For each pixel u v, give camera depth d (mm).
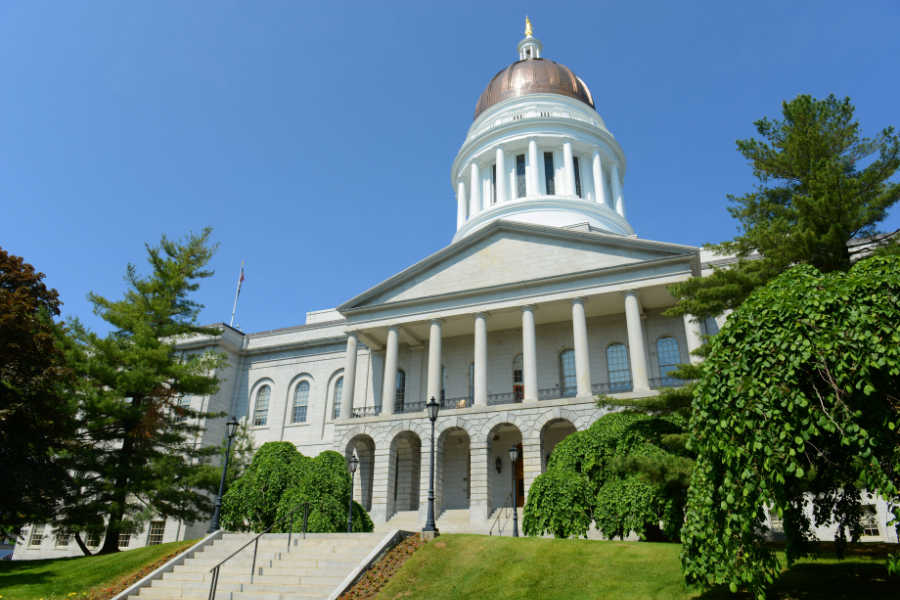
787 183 23000
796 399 11219
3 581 21141
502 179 56406
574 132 57562
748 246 22609
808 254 19953
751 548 11539
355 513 30109
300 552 19453
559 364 38969
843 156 21750
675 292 22875
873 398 11023
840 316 11477
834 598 12492
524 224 38531
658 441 24781
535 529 24062
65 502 30797
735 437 11875
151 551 22766
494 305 37219
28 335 26719
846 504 14750
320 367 47969
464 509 35156
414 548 18766
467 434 36875
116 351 33156
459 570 16969
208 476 32625
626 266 34938
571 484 24219
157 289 36375
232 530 28219
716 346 13055
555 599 14633
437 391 36750
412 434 37156
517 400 39062
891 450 10930
